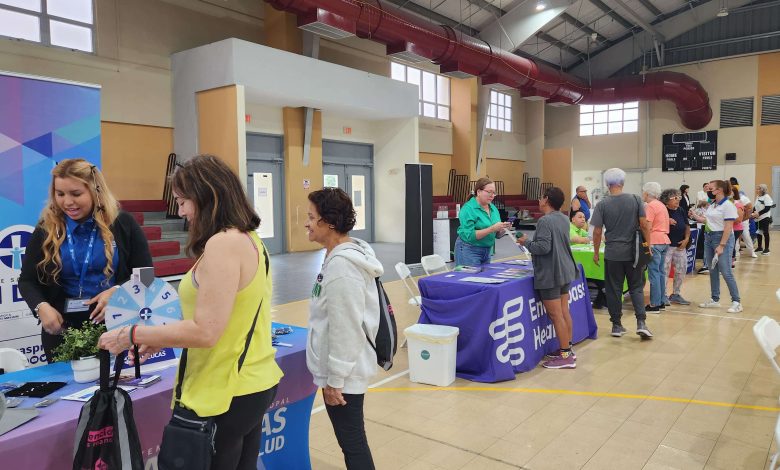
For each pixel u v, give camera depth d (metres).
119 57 8.30
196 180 1.39
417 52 10.17
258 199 10.41
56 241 2.08
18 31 7.20
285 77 9.16
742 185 16.77
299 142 10.83
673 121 17.77
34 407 1.50
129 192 8.56
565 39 16.78
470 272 4.30
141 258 2.26
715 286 5.98
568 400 3.36
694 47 17.19
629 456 2.63
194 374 1.40
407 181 9.05
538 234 3.83
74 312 2.09
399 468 2.54
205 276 1.33
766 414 3.10
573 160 19.78
